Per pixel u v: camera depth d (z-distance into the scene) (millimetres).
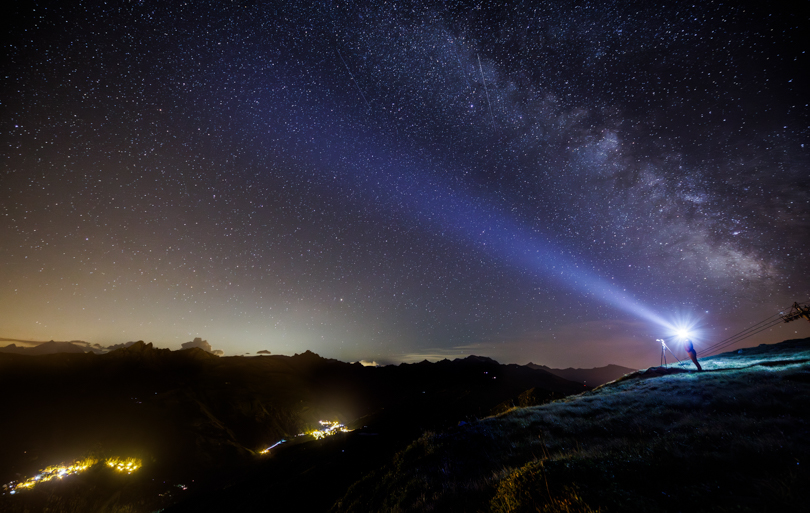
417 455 9102
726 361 19781
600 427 8695
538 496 4199
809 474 3672
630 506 3494
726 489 3658
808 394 7988
